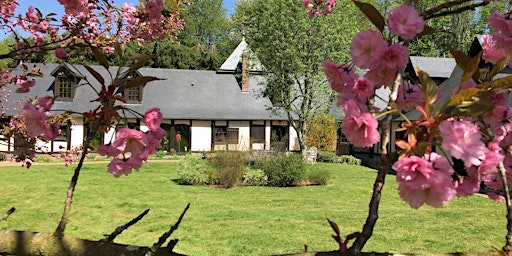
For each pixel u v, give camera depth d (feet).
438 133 3.05
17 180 50.93
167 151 89.25
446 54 93.56
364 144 3.21
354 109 3.25
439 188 2.91
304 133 77.46
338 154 91.76
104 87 4.53
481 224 28.17
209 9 163.53
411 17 3.61
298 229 26.89
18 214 31.86
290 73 74.69
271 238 24.63
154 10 9.90
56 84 81.87
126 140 4.51
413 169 2.90
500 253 3.54
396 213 31.83
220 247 22.80
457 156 2.81
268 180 50.98
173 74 97.35
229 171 49.26
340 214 31.83
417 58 70.28
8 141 15.14
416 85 4.01
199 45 140.36
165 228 27.07
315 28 69.67
